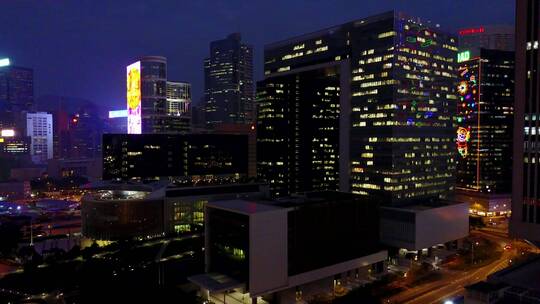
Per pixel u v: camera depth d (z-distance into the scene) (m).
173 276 180.00
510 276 113.12
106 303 149.38
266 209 152.75
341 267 169.25
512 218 148.00
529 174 142.50
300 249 158.25
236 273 152.25
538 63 139.12
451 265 195.62
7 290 164.88
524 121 143.38
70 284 170.25
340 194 194.75
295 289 157.38
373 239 183.75
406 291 161.75
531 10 140.75
